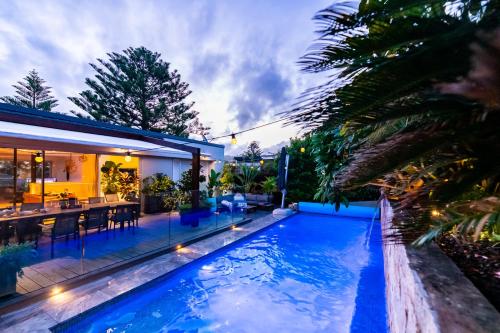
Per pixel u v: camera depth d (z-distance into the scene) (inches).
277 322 155.9
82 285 165.9
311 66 47.2
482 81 38.3
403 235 52.5
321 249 286.0
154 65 979.3
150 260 215.5
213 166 575.2
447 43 41.6
